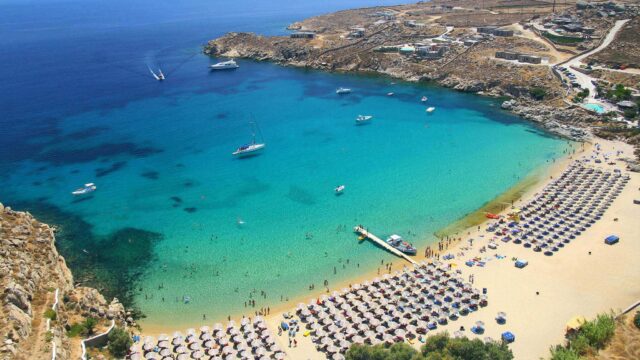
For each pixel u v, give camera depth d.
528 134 159.00
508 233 102.00
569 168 129.12
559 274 87.81
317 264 96.06
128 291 89.56
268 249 101.25
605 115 158.38
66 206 120.19
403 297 82.50
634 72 187.12
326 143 157.75
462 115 180.75
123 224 111.81
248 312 83.50
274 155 148.88
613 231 99.81
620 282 84.56
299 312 81.75
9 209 100.69
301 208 117.06
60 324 72.94
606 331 69.50
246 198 122.44
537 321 76.69
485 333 74.44
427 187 125.69
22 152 154.50
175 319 82.31
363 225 109.19
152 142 161.12
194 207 118.75
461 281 85.75
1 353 61.56
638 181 119.69
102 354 71.31
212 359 71.50
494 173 132.12
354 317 78.69
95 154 152.25
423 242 101.94
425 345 67.69
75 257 99.81
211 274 93.94
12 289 71.44
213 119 182.75
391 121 176.75
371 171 136.12
